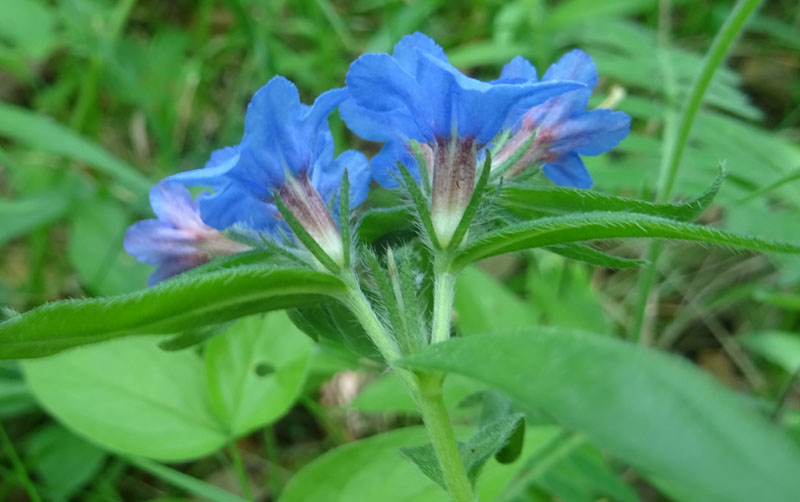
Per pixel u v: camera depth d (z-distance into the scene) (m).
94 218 0.15
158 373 0.10
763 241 0.06
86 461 0.12
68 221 0.17
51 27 0.18
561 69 0.08
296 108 0.07
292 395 0.10
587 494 0.10
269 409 0.10
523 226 0.06
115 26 0.19
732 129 0.13
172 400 0.10
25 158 0.17
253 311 0.07
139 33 0.22
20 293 0.16
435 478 0.07
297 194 0.07
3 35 0.18
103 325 0.06
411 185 0.07
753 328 0.15
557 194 0.07
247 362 0.10
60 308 0.06
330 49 0.19
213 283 0.06
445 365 0.05
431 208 0.07
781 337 0.14
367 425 0.14
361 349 0.08
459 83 0.06
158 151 0.19
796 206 0.13
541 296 0.13
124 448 0.10
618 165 0.13
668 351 0.15
